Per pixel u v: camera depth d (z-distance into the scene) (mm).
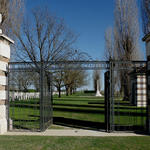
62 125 10094
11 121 8945
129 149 6016
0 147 6160
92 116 13047
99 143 6680
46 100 9547
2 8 14188
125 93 23016
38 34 25344
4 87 8656
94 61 8797
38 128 9188
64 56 25953
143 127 9367
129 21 23844
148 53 8602
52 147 6215
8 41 8953
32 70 8914
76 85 47031
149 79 8492
